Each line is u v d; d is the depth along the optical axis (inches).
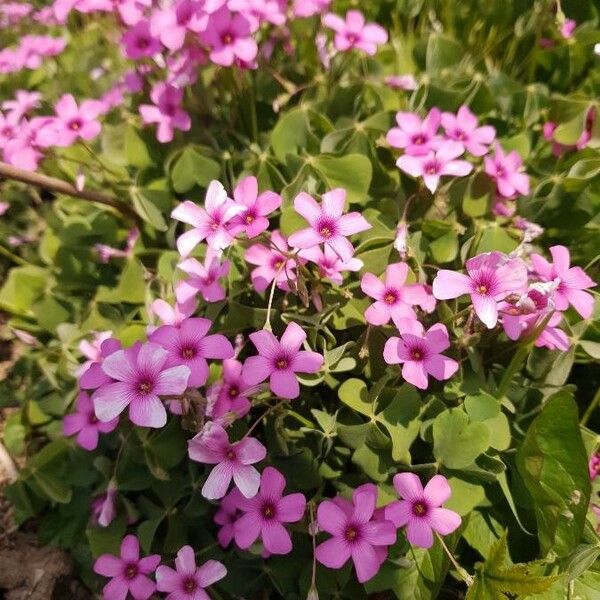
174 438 7.0
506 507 6.8
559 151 8.6
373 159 8.0
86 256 8.7
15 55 10.4
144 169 8.7
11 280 8.9
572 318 7.2
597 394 7.1
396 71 10.0
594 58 9.8
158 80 9.3
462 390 6.8
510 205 8.0
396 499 6.5
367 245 7.3
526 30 10.1
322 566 6.7
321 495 6.9
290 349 6.0
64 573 7.7
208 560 6.8
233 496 6.3
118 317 8.2
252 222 6.3
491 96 9.0
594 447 6.8
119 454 7.1
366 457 6.6
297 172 8.0
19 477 7.7
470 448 6.3
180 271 7.6
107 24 11.3
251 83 8.9
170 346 6.1
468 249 7.4
